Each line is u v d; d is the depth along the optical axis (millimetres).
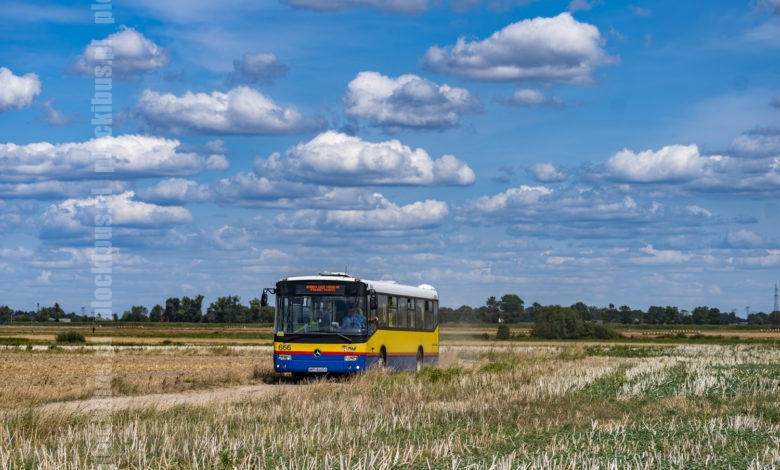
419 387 25109
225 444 14773
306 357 30547
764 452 14148
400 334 34750
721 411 20391
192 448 14211
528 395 23609
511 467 12688
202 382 30047
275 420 17844
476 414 19438
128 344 78938
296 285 31109
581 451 14383
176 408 20062
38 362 44875
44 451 12898
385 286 33438
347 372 30484
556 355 48438
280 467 12766
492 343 80188
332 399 22312
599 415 19562
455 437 16125
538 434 16641
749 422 17922
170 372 37750
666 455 14094
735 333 153000
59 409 18234
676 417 19219
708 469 12922
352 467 12672
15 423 16281
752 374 31078
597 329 109250
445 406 21094
